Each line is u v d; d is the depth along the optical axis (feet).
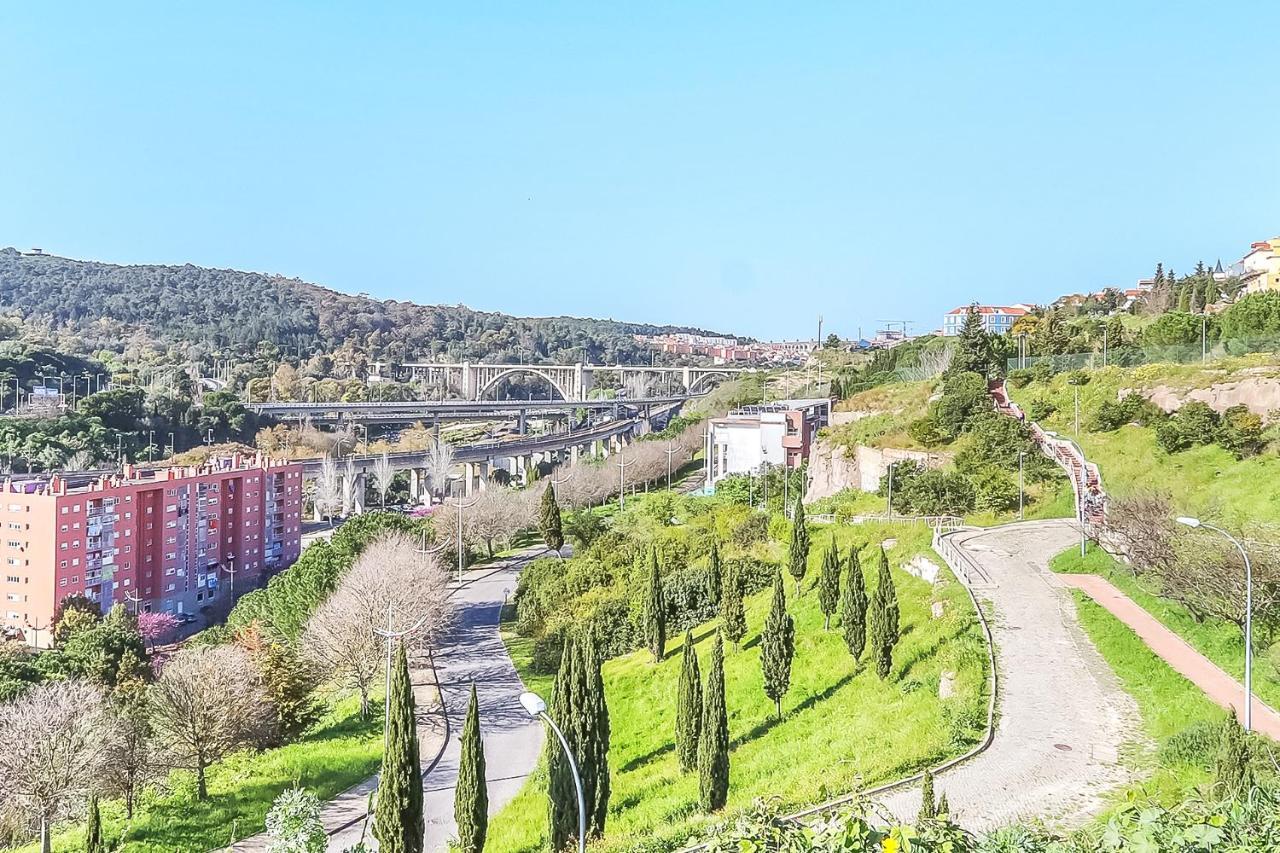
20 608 286.25
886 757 93.76
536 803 119.65
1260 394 182.70
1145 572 127.44
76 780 130.31
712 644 159.84
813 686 127.85
